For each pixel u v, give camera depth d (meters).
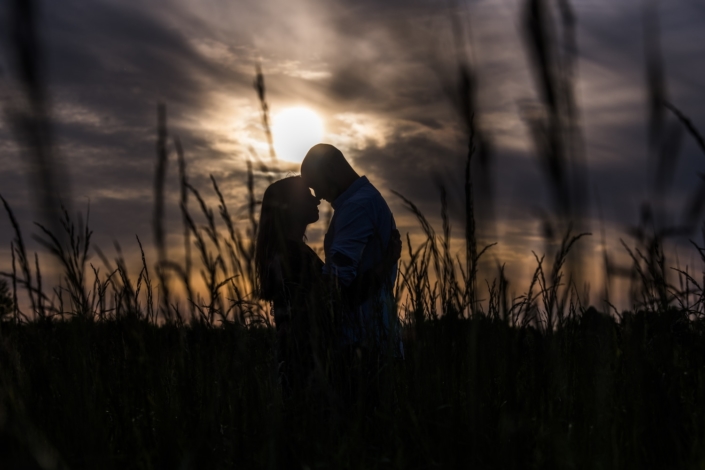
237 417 1.90
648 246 1.41
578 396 1.90
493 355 1.79
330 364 2.13
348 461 1.72
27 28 0.50
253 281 1.88
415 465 1.82
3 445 1.44
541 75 0.81
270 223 2.51
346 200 2.75
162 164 1.37
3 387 1.78
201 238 1.75
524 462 1.70
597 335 1.84
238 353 1.89
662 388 1.74
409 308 2.16
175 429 1.81
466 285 1.82
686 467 1.60
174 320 1.85
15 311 1.86
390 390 2.03
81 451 1.67
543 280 1.75
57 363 1.88
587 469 1.58
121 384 1.94
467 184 1.23
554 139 0.86
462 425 1.82
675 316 1.85
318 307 2.18
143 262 1.93
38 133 0.54
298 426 1.95
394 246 2.43
